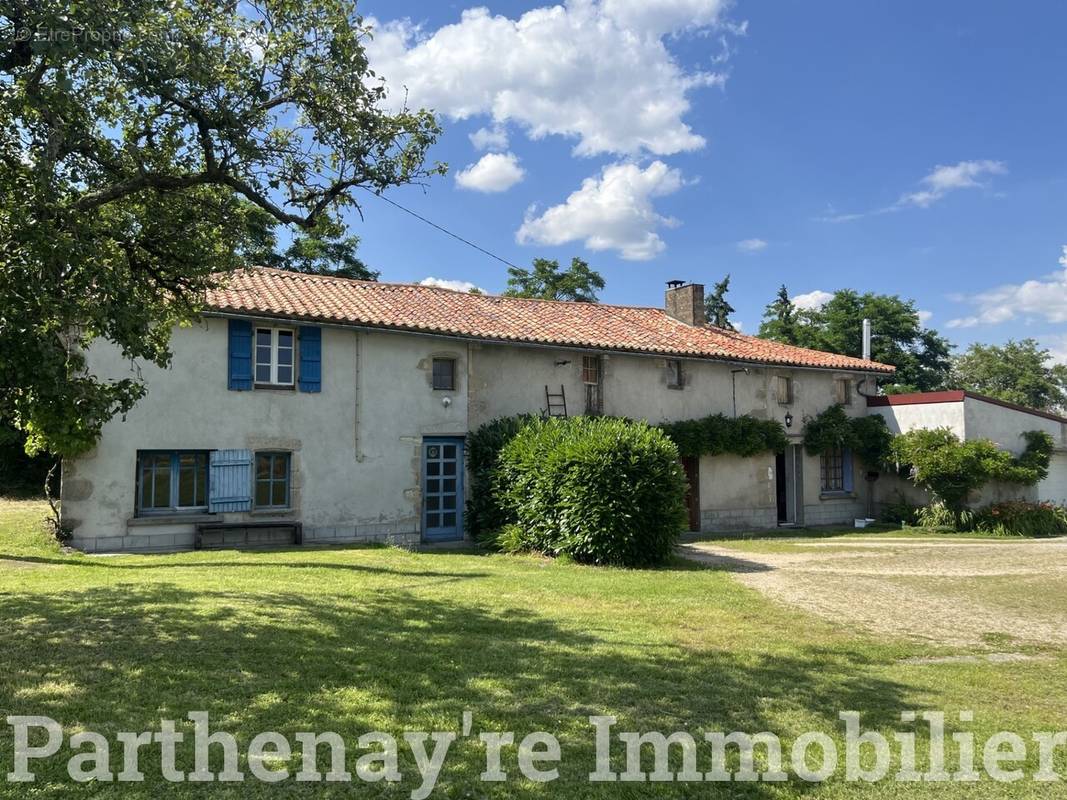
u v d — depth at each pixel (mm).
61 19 5281
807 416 20641
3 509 16906
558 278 40281
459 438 15125
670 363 18375
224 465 12562
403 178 7934
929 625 7754
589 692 5020
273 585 8344
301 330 13391
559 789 3654
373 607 7367
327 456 13516
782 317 41969
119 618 6301
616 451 11953
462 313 16328
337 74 7348
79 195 6656
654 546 11977
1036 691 5496
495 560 12023
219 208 7949
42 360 5191
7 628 5895
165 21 6176
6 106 6043
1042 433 19875
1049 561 12984
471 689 4969
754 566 12102
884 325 37625
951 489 19125
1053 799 3760
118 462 11742
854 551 14477
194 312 8211
